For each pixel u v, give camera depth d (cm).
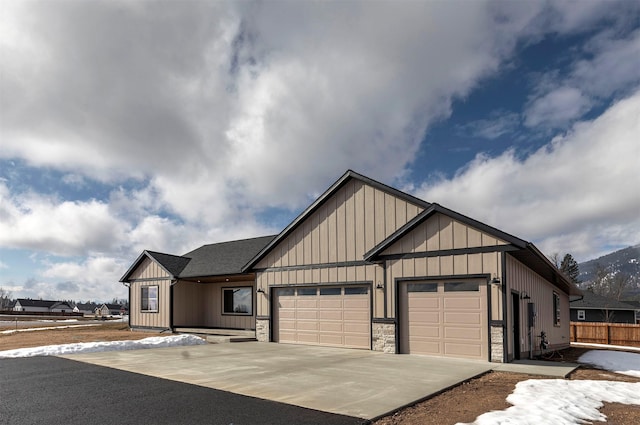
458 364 1073
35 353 1202
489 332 1126
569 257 6975
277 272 1681
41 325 2811
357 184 1484
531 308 1359
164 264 2114
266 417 595
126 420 579
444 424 578
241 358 1174
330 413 616
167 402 674
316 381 846
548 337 1631
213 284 2148
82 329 2295
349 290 1463
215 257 2153
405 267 1300
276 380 854
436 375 919
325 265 1530
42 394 724
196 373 930
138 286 2256
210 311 2145
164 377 881
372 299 1381
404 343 1285
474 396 746
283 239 1673
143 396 712
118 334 1911
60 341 1534
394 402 679
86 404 659
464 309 1184
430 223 1264
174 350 1364
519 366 1049
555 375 952
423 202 1320
